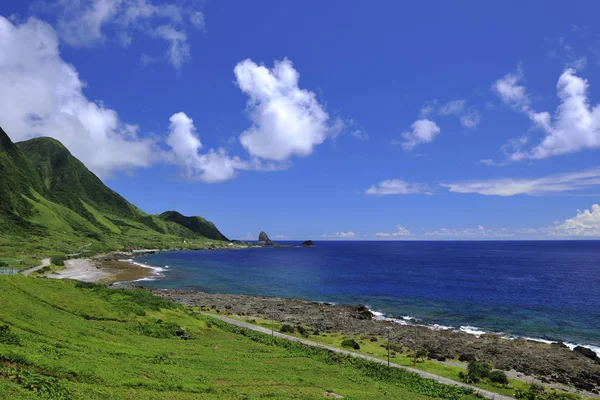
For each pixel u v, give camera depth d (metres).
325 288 138.12
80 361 32.94
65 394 24.20
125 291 77.88
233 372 40.44
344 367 51.78
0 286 58.06
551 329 81.75
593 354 63.44
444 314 96.12
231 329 69.94
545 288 135.50
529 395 45.31
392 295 123.06
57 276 136.25
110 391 27.05
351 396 36.56
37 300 58.56
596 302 110.06
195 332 62.41
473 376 50.88
